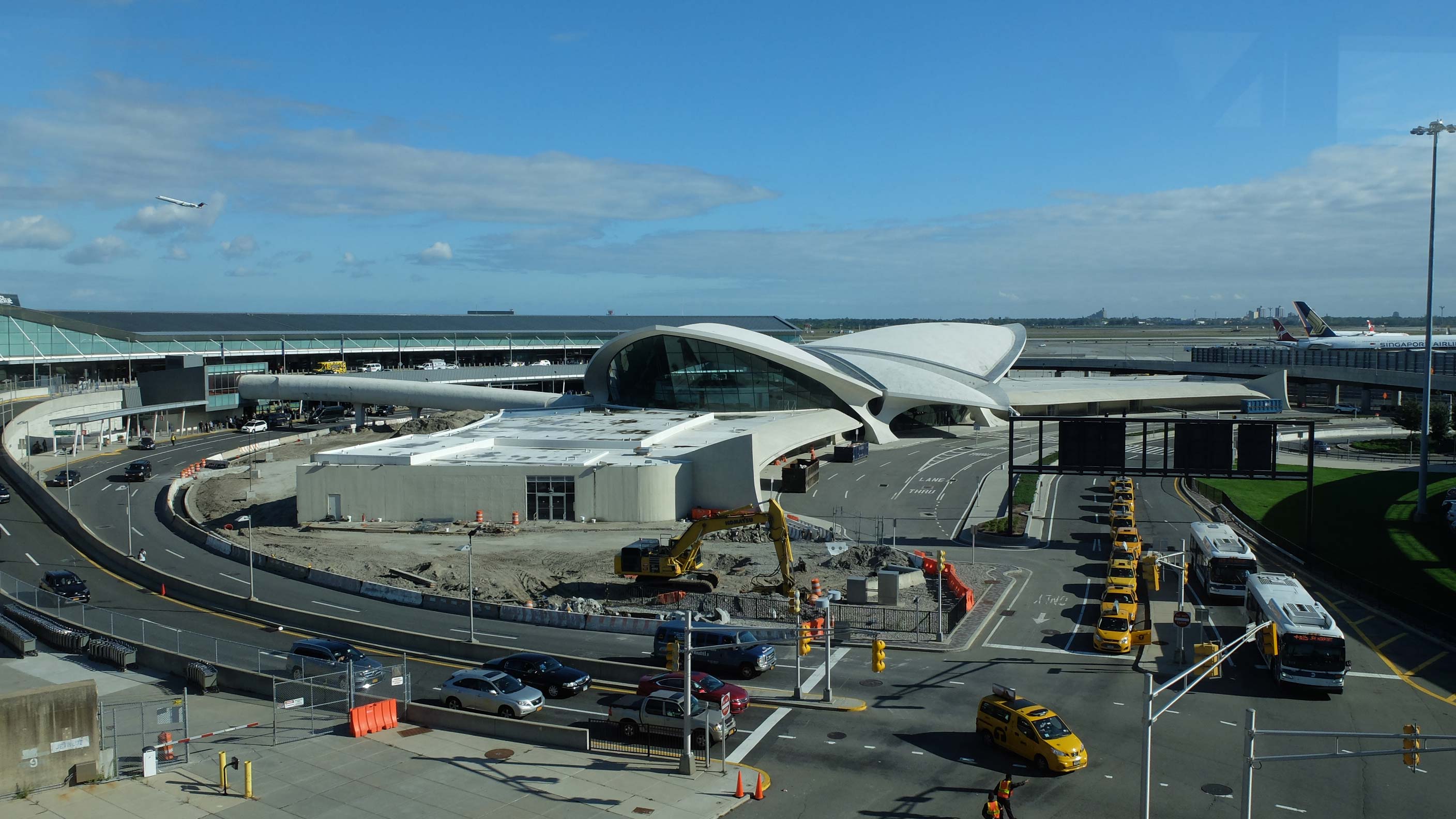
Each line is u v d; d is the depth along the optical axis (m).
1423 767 33.19
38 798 32.59
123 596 61.34
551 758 35.59
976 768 33.62
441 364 184.38
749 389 120.81
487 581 62.41
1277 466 97.62
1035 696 40.69
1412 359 135.12
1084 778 32.47
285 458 113.19
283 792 32.75
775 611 54.31
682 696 36.97
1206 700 40.00
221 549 72.31
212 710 42.38
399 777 33.91
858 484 94.50
